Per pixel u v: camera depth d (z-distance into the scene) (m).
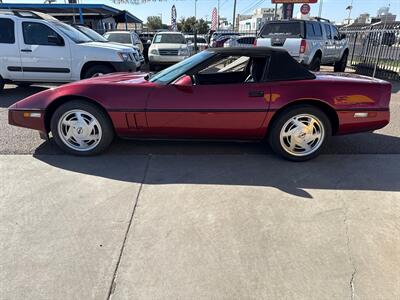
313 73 4.18
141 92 3.85
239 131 3.96
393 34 12.03
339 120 3.94
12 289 2.04
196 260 2.30
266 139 4.12
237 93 3.81
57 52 7.91
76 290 2.04
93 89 3.87
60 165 3.81
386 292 2.05
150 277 2.15
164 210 2.90
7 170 3.65
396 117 6.25
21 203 2.98
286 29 10.64
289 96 3.81
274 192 3.25
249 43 20.17
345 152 4.38
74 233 2.57
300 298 1.99
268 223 2.73
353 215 2.87
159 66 14.91
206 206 2.97
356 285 2.10
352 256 2.36
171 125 3.91
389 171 3.78
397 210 2.96
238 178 3.55
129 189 3.26
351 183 3.47
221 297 2.00
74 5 16.84
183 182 3.43
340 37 13.51
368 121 3.98
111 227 2.65
